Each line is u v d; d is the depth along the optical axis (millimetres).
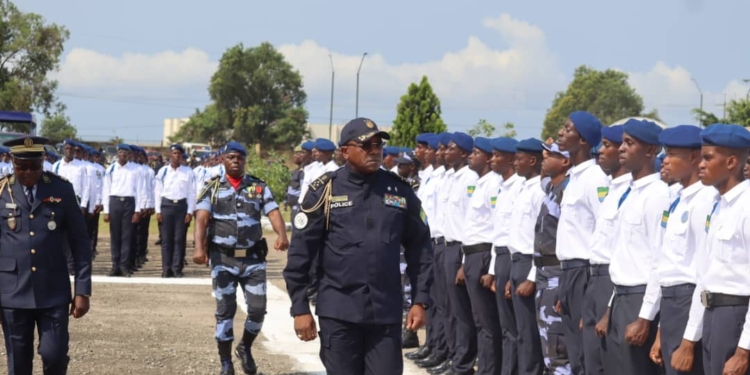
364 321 5906
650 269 6180
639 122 6273
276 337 11422
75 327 11172
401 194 6098
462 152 9523
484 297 8789
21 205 7000
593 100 104000
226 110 94250
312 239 6027
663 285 5871
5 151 18531
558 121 105062
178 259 17484
